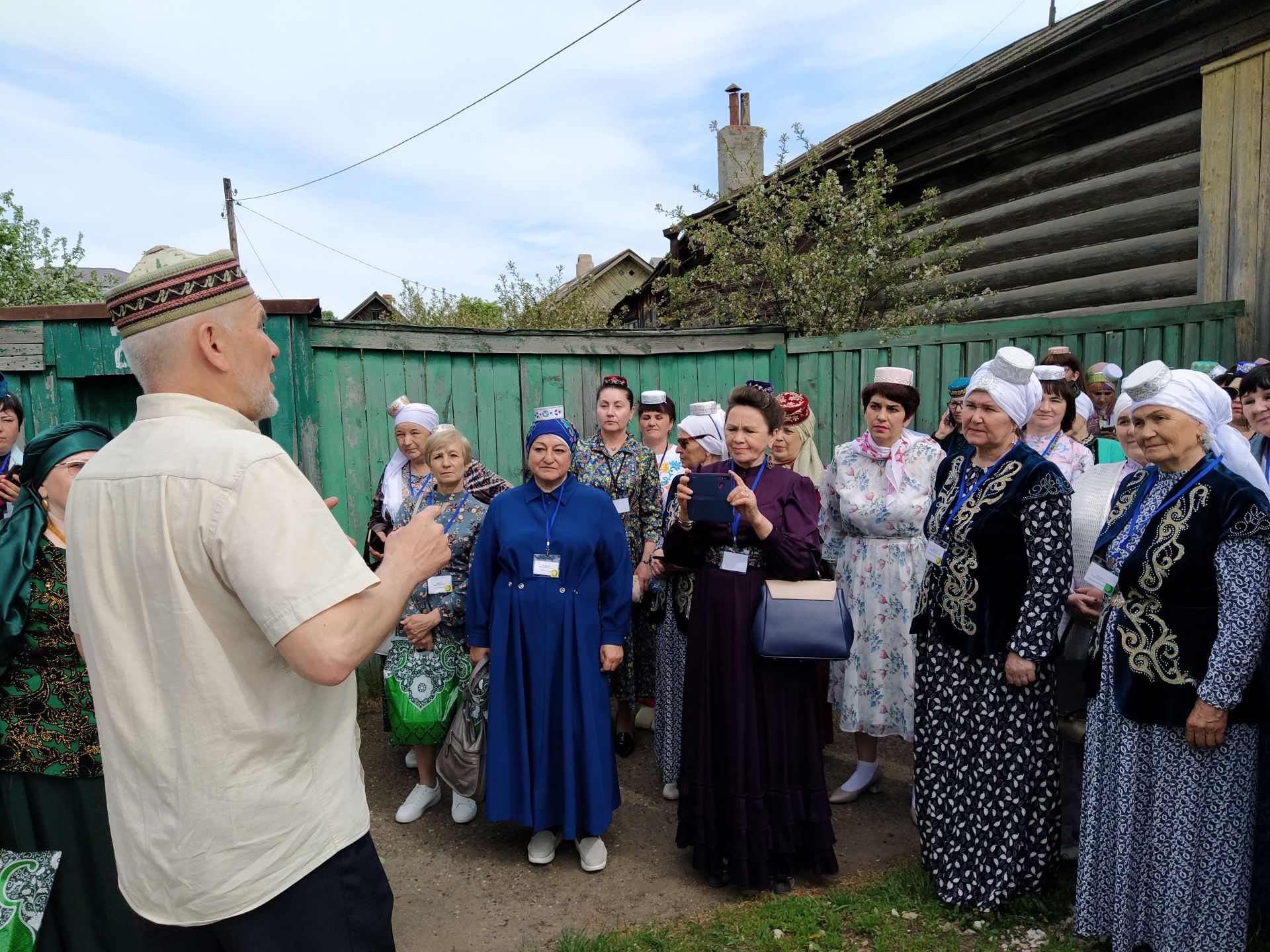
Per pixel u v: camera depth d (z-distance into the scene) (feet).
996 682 8.20
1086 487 9.62
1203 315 17.21
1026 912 8.36
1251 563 6.56
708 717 8.84
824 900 8.77
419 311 45.01
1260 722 6.84
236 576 3.96
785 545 8.52
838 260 23.53
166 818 4.22
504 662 9.56
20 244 43.70
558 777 9.55
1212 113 17.63
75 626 4.53
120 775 4.37
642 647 13.16
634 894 9.18
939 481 9.03
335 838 4.56
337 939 4.54
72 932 6.63
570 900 9.10
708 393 17.93
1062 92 20.71
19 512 6.57
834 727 14.46
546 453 9.53
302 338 14.38
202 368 4.44
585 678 9.44
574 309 44.04
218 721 4.12
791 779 8.68
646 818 11.07
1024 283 22.31
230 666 4.15
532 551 9.50
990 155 23.26
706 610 8.84
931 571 8.72
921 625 8.85
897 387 10.68
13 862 6.40
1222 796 6.90
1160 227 19.10
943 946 7.89
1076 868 9.15
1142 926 7.25
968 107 22.44
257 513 3.98
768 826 8.68
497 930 8.59
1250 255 17.15
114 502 4.25
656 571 11.04
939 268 22.53
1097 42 18.88
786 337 18.25
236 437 4.20
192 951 4.41
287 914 4.35
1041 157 21.91
